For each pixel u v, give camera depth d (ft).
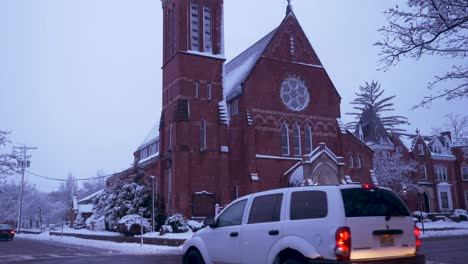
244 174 129.29
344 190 26.68
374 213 26.78
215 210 121.90
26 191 297.33
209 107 130.93
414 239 28.22
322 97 147.43
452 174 201.87
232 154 132.16
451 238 97.86
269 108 136.77
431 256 58.65
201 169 125.39
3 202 271.49
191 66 131.34
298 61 145.79
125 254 75.87
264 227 29.53
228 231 32.53
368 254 25.72
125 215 126.31
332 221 25.71
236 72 156.97
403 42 31.53
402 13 30.76
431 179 193.36
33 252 81.71
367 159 153.58
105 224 148.05
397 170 172.65
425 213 175.32
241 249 30.99
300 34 148.25
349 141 147.43
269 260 28.45
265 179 130.52
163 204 128.88
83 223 206.28
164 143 135.13
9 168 82.28
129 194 130.41
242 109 134.21
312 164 126.41
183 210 118.42
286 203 28.94
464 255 59.41
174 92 131.13
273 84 139.33
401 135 208.95
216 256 33.37
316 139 143.02
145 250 84.79
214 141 129.18
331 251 25.16
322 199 26.99
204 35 136.26
